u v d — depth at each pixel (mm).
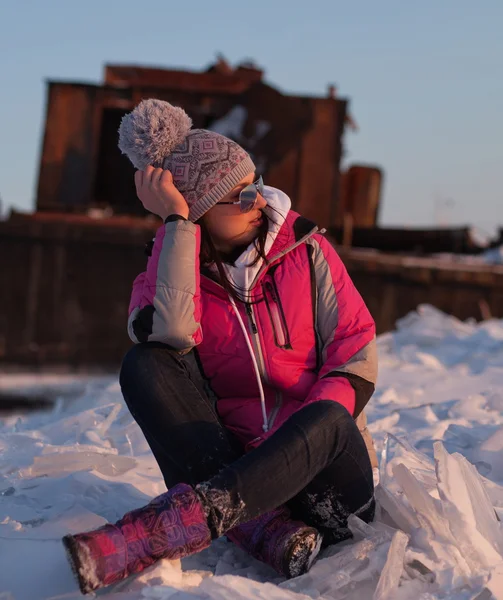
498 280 10945
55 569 1736
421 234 12445
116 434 2975
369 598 1629
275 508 1739
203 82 12578
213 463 1778
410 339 5984
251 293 1948
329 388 1847
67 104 12375
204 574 1748
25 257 10125
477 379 4312
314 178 12492
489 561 1646
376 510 1843
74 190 12297
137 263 10211
